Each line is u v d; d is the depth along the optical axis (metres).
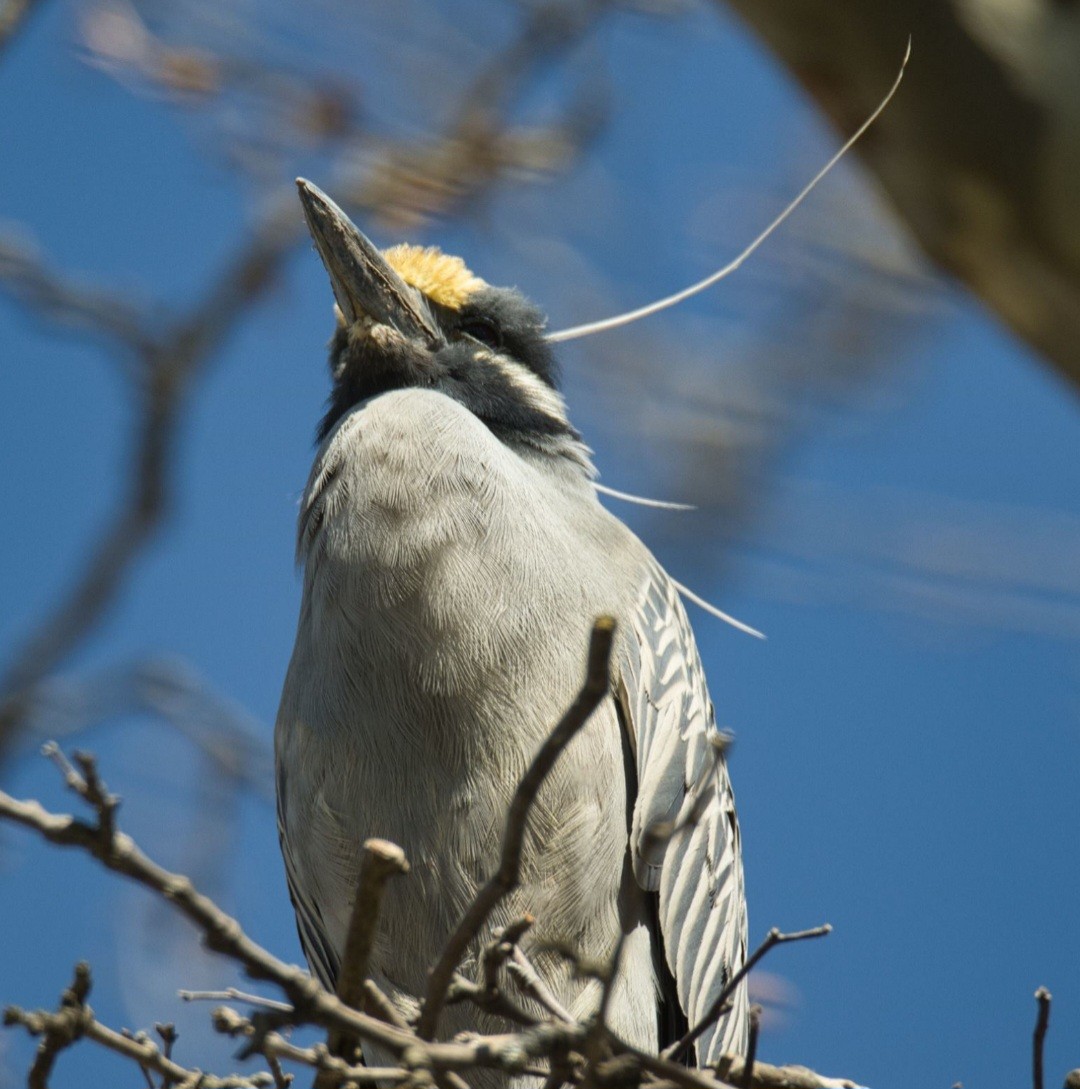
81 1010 6.57
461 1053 6.28
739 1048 10.31
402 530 9.44
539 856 9.03
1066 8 10.20
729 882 10.27
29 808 5.83
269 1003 6.30
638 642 9.83
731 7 10.59
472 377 11.68
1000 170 10.12
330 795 9.27
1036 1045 6.76
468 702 9.17
